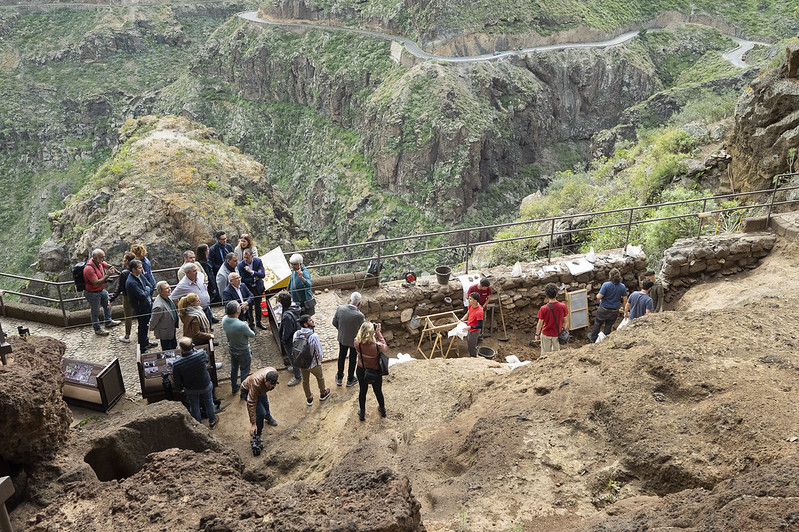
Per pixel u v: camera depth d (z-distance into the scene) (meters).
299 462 8.91
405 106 108.81
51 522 5.71
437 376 10.39
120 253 35.91
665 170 23.19
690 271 13.12
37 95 172.12
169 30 190.00
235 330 9.95
